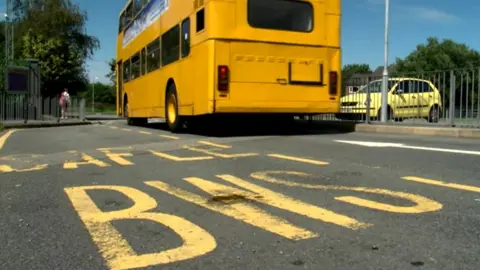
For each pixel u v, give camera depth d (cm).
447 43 6081
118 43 2262
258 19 1088
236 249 340
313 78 1139
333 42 1159
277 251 335
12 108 2291
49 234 384
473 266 301
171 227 393
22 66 2398
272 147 893
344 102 1546
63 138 1279
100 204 474
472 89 1119
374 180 550
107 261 324
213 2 1054
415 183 528
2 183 589
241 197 486
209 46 1061
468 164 642
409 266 303
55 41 3978
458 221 388
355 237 357
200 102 1111
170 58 1347
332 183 541
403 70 6244
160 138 1166
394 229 372
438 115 1241
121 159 785
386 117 1394
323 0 1150
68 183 583
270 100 1099
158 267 312
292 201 465
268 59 1096
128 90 1986
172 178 601
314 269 303
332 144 923
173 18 1318
